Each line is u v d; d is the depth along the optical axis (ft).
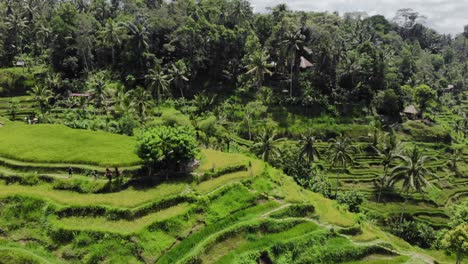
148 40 351.67
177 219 139.44
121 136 202.59
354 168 293.02
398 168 209.46
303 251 141.38
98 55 354.74
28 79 315.37
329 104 340.80
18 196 138.92
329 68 349.82
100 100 285.84
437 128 352.90
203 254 130.31
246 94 342.03
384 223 231.50
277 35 370.12
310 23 399.44
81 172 158.71
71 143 184.55
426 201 258.57
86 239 126.31
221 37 345.51
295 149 255.91
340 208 189.37
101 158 165.78
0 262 117.50
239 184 165.17
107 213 136.67
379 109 360.28
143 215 139.54
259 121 318.65
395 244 170.91
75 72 341.21
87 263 121.39
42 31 348.38
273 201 162.61
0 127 210.38
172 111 281.13
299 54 351.87
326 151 301.63
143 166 163.43
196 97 317.01
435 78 517.96
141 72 338.95
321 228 153.28
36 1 415.23
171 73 323.37
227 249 135.95
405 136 342.85
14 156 165.07
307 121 325.21
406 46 552.82
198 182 162.71
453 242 161.89
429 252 198.18
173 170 166.81
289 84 354.74
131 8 404.98
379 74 368.48
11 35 354.74
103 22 394.11
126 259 123.13
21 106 291.79
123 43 350.64
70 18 343.26
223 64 355.15
